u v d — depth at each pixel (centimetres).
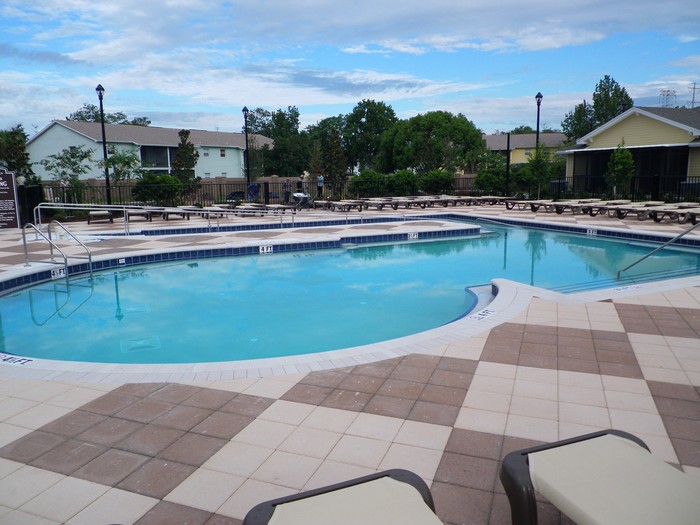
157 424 323
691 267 962
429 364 418
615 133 2359
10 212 1266
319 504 181
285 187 2331
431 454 285
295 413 336
